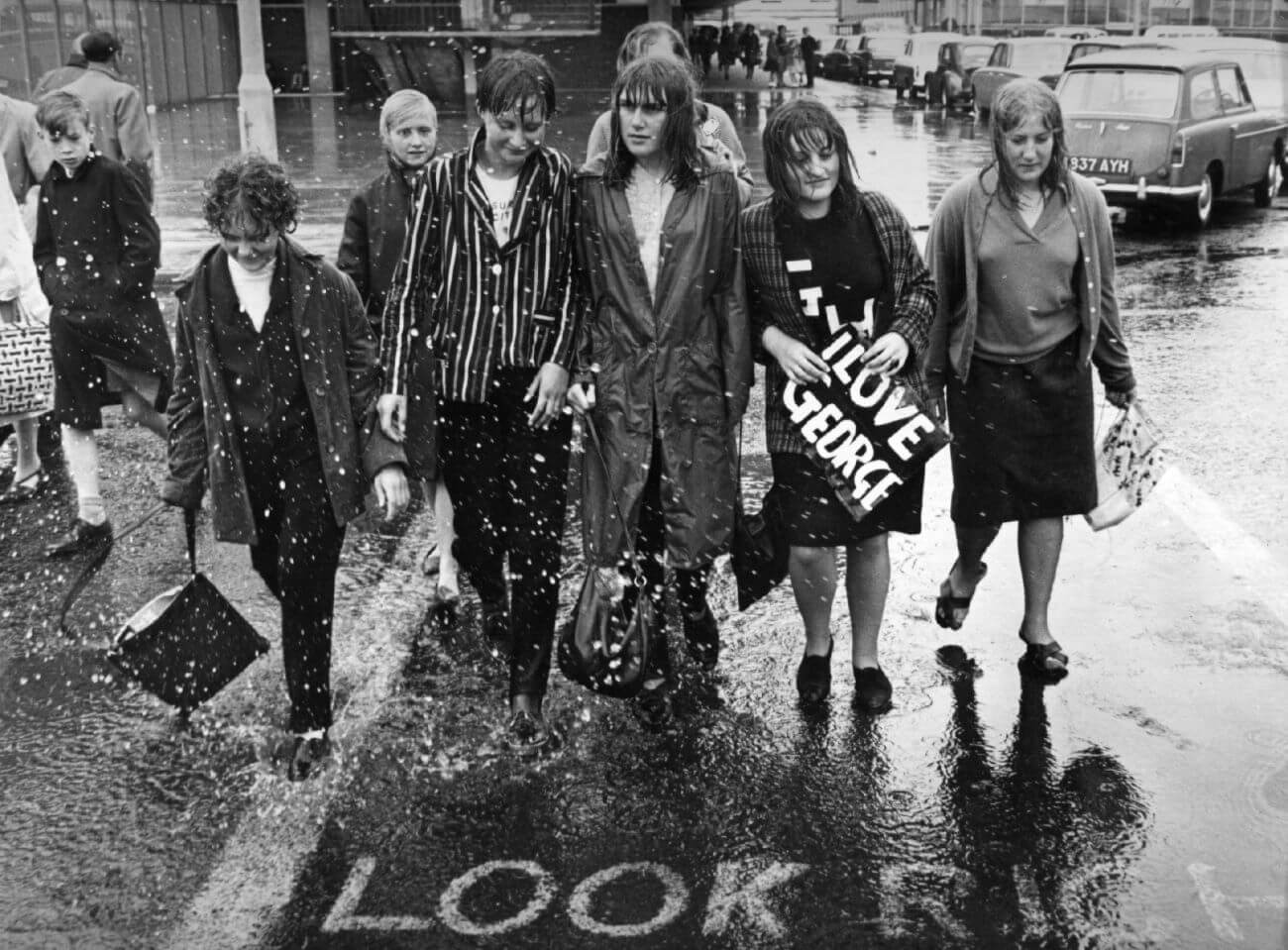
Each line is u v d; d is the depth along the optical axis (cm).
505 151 421
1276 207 1780
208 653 453
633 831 394
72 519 669
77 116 622
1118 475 487
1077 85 1599
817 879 371
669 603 558
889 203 443
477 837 392
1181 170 1537
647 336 436
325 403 417
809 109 425
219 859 384
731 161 505
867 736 447
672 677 462
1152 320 1068
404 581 588
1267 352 959
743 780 421
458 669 500
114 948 346
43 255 633
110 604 568
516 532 446
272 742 449
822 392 440
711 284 435
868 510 441
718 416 447
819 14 7862
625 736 449
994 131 452
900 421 437
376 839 392
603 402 443
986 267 461
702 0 5738
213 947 345
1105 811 400
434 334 441
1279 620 530
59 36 2666
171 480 436
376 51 3584
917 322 441
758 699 474
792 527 452
